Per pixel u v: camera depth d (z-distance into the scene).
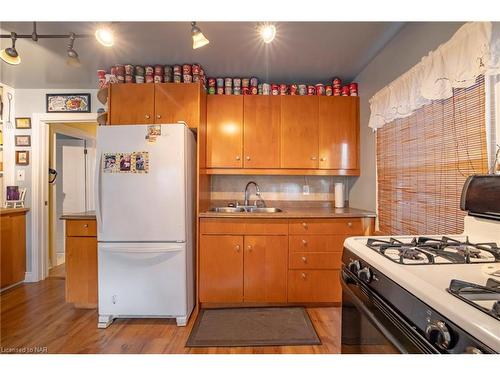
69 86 2.87
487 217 1.11
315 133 2.61
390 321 0.78
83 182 4.26
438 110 1.46
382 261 0.89
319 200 2.93
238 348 1.72
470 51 1.19
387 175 2.03
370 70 2.32
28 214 2.98
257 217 2.25
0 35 1.83
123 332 1.92
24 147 2.97
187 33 1.87
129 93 2.29
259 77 2.67
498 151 1.12
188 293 2.11
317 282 2.27
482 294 0.62
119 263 2.01
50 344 1.77
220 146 2.58
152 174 1.99
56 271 3.34
